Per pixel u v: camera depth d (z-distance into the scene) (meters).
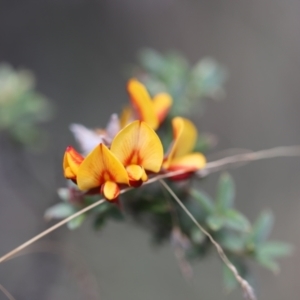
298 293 0.70
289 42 0.82
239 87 0.82
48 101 0.79
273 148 0.80
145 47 0.84
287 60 0.82
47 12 0.83
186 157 0.38
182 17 0.83
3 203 0.68
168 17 0.83
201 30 0.83
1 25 0.82
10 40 0.82
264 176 0.79
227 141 0.80
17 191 0.59
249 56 0.82
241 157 0.39
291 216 0.77
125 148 0.35
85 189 0.35
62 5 0.83
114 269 0.69
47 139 0.62
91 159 0.35
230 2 0.82
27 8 0.82
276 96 0.82
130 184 0.35
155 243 0.40
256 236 0.39
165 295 0.70
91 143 0.37
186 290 0.71
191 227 0.39
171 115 0.43
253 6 0.82
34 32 0.83
